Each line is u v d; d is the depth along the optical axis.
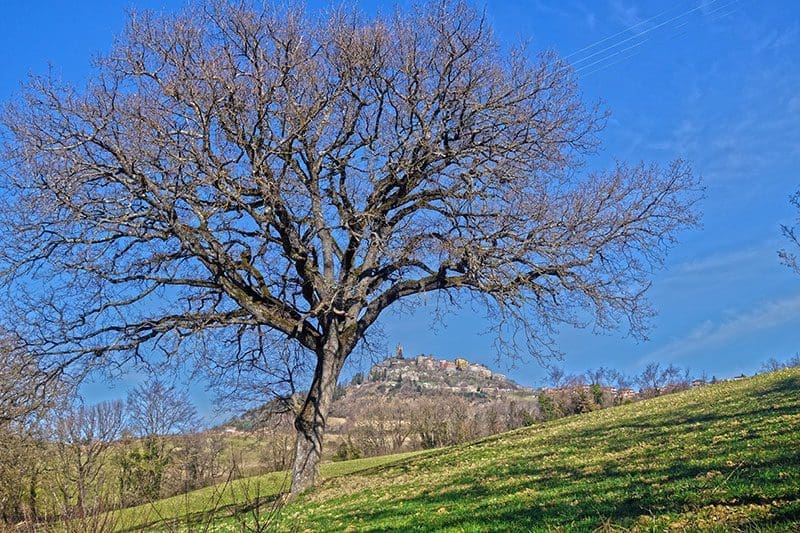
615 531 8.32
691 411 23.08
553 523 9.79
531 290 21.84
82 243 19.33
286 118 21.28
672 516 8.59
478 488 15.59
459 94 22.06
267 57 21.16
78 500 6.45
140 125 18.73
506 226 21.42
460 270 22.19
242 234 22.28
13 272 18.97
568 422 30.62
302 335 22.89
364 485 21.00
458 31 22.45
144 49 19.73
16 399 18.02
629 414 27.67
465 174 21.75
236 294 21.67
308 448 22.19
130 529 6.87
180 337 20.89
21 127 18.67
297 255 22.27
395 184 23.12
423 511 13.76
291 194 21.06
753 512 7.96
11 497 6.60
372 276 23.61
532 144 22.69
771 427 14.96
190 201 19.80
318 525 14.51
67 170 18.80
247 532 7.44
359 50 22.00
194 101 19.23
